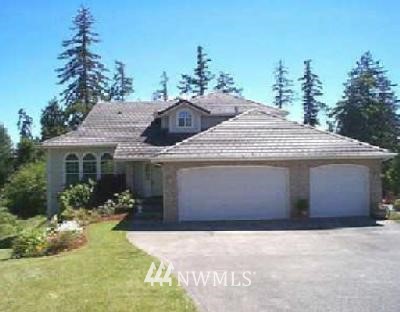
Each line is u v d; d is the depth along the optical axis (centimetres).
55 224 2159
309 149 2459
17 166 5897
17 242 1748
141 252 1575
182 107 3284
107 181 3084
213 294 1072
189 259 1488
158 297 1031
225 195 2461
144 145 3120
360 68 5903
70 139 3297
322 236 1938
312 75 6631
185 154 2394
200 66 6881
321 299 1029
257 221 2400
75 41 5894
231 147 2445
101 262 1411
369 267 1346
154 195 3162
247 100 3612
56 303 1008
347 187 2505
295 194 2467
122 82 7069
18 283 1198
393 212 2639
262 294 1071
